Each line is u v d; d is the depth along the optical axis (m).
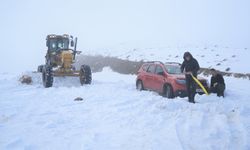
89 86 14.66
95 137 6.67
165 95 12.80
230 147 6.21
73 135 6.81
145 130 7.26
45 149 5.92
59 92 12.73
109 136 6.77
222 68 21.97
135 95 11.98
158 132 7.12
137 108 9.59
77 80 16.72
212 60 24.95
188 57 10.73
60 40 18.27
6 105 9.91
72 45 17.75
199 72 21.59
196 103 9.98
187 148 6.11
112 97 11.55
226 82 17.55
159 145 6.21
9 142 6.19
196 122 8.00
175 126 7.60
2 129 7.16
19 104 10.11
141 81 14.55
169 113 8.95
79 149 5.94
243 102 11.59
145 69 14.55
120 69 29.08
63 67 15.84
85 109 9.44
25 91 13.11
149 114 8.81
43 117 8.34
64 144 6.21
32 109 9.34
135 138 6.65
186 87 10.83
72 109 9.42
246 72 20.09
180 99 11.10
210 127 7.61
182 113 8.92
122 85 15.57
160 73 13.13
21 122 7.82
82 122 7.91
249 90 14.96
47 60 17.98
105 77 23.95
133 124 7.78
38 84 15.78
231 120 8.38
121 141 6.44
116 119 8.24
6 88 13.94
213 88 12.83
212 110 9.31
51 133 6.92
